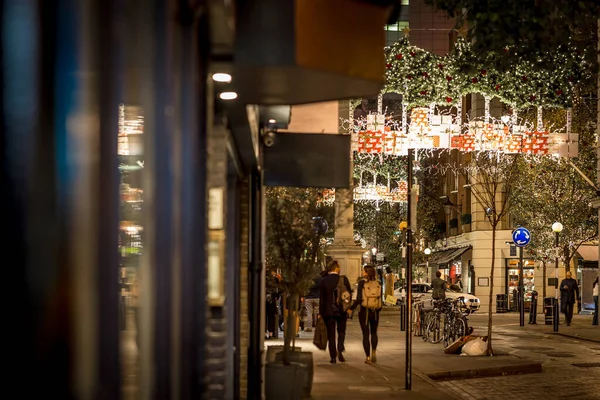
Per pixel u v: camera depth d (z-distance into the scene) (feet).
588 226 159.12
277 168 47.70
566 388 60.03
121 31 11.66
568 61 46.85
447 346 87.10
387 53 90.48
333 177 47.80
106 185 10.61
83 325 9.61
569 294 131.95
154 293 14.35
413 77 90.33
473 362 71.26
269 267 62.75
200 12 16.70
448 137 97.04
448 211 227.61
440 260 239.30
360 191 157.58
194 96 16.53
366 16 23.68
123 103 14.96
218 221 24.13
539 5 38.99
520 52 43.24
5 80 8.91
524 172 155.63
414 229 54.39
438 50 90.07
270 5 21.70
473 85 90.07
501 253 205.16
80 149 9.83
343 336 71.20
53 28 9.42
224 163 24.89
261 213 45.37
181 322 15.47
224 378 25.45
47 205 9.07
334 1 22.68
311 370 50.01
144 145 14.74
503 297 187.93
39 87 9.09
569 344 98.22
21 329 8.62
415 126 96.63
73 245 9.50
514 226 200.34
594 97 148.77
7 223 8.72
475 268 208.64
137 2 13.44
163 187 14.43
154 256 14.42
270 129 46.96
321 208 56.03
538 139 97.55
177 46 15.55
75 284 9.46
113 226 10.89
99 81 10.52
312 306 106.32
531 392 57.82
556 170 153.79
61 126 9.45
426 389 53.83
